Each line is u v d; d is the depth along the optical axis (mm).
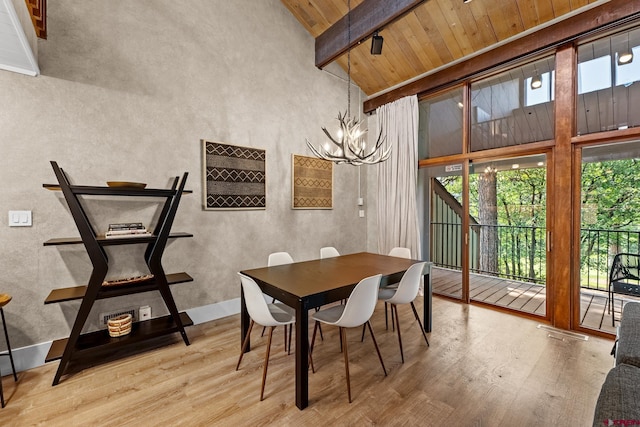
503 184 3590
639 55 2631
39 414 1801
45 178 2389
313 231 4352
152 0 2904
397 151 4449
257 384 2117
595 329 2871
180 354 2557
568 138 2949
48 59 2379
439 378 2164
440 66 3922
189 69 3145
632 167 2699
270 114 3828
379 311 3623
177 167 3070
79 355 2492
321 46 4191
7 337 2082
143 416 1788
